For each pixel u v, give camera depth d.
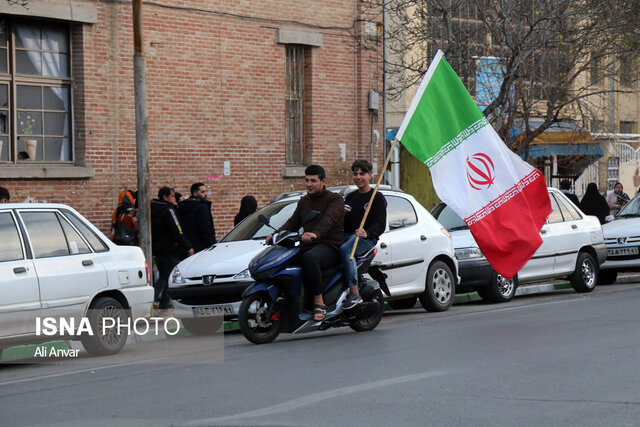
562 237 21.25
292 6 25.48
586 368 10.75
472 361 11.34
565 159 36.06
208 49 23.86
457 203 15.23
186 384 10.37
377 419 8.38
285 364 11.53
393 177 29.53
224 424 8.32
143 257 14.19
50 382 11.05
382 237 16.94
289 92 25.81
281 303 13.72
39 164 21.38
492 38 25.17
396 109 29.92
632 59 27.77
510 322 15.30
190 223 19.14
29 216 12.70
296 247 13.75
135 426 8.37
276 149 25.41
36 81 21.36
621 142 38.94
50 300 12.48
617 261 23.84
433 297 17.77
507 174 15.47
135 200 21.44
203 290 15.20
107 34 22.19
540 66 24.23
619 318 15.29
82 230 13.38
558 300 19.61
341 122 26.80
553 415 8.46
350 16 26.84
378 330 14.82
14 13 20.55
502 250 15.43
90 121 21.95
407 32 26.36
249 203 21.02
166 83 23.08
